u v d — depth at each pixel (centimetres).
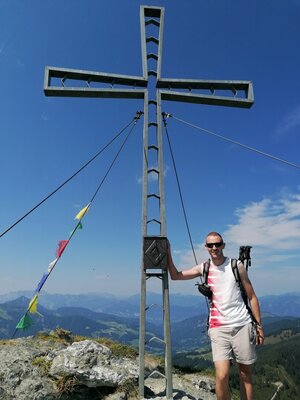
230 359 274
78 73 427
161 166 414
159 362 550
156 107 438
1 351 412
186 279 313
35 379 371
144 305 374
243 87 463
